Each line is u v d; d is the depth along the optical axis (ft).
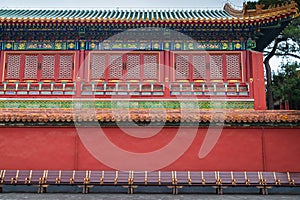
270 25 72.49
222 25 71.72
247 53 75.82
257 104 73.00
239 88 74.23
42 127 66.13
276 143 66.13
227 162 65.31
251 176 62.95
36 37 76.33
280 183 62.13
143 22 70.03
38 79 75.05
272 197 59.98
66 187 67.26
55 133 66.08
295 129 66.64
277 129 66.59
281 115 64.85
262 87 73.97
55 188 66.44
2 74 75.05
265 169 65.21
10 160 65.05
